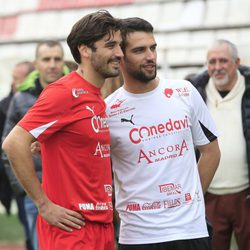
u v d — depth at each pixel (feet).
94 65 37.63
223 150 52.85
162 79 42.04
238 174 52.85
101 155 38.06
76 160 37.47
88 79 38.01
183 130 41.11
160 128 40.93
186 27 123.24
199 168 42.80
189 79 55.57
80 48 37.83
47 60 57.82
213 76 53.47
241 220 53.16
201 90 54.49
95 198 37.93
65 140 37.40
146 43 40.09
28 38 141.90
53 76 57.98
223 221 53.67
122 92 41.50
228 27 119.34
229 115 53.26
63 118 37.09
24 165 36.76
